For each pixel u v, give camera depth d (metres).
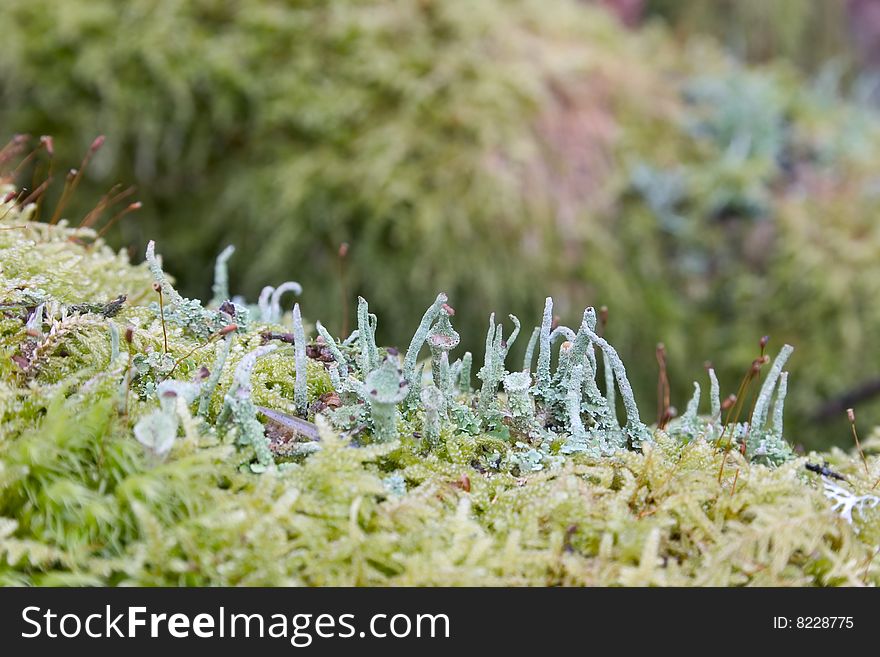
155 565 0.79
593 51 3.51
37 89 2.72
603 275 3.10
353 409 1.01
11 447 0.86
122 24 2.78
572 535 0.90
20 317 1.07
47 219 2.80
